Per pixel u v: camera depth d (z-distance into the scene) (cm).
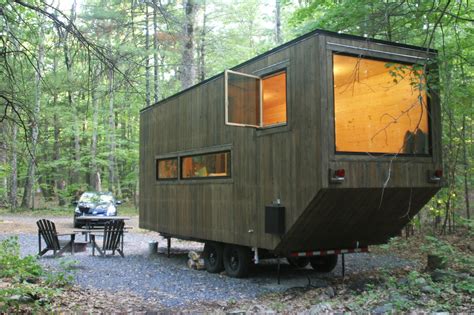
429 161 747
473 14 943
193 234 966
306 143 668
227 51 2464
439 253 796
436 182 747
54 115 1864
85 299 631
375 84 716
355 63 693
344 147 680
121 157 2686
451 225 1348
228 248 862
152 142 1176
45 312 534
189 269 934
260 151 771
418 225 1198
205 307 609
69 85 784
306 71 675
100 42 688
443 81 790
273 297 672
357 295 647
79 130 2477
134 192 2733
